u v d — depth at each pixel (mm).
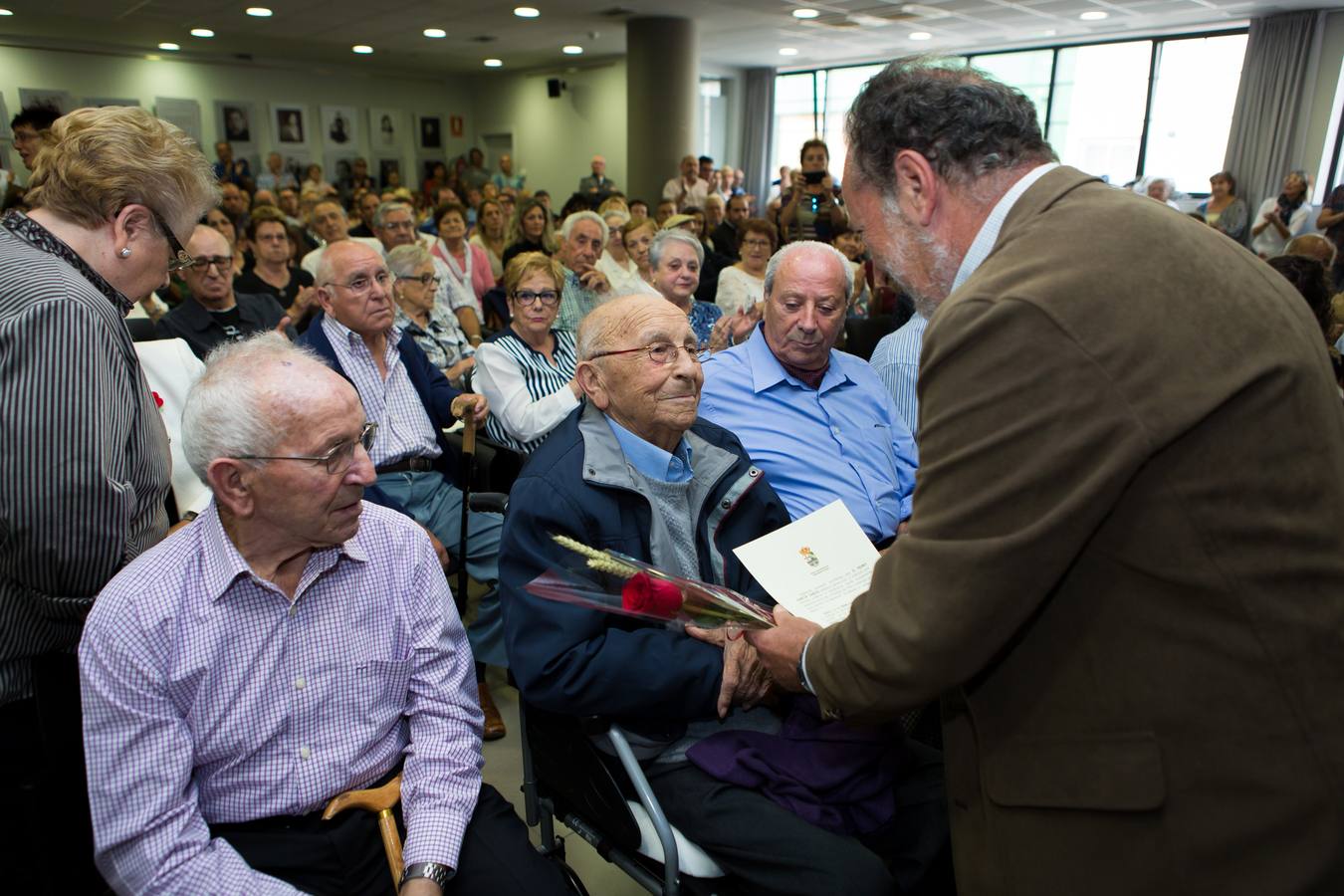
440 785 1089
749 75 11766
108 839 943
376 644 1095
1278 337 665
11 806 1117
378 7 7762
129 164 1106
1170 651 682
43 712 1125
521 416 2416
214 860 965
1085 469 656
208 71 10914
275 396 947
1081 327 658
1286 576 649
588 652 1135
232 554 994
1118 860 726
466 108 13539
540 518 1199
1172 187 8180
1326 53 7473
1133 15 7695
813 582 1177
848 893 1021
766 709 1282
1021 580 688
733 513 1374
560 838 1324
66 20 8312
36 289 1027
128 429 1149
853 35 9016
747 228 3918
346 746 1080
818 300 1643
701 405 1706
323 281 2146
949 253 853
